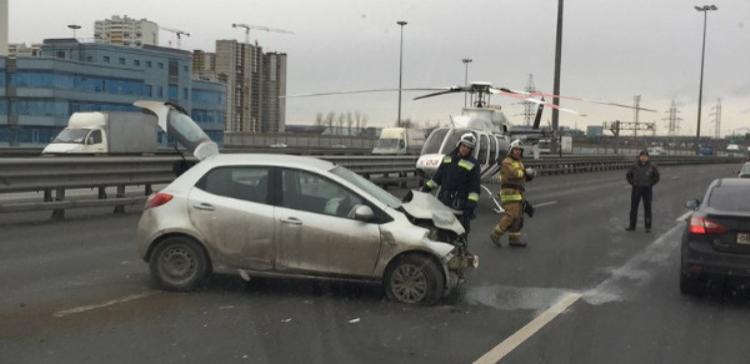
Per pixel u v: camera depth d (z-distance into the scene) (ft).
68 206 42.22
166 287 23.53
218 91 290.97
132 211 46.62
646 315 22.35
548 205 62.18
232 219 22.93
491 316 21.70
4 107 233.35
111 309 21.29
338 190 22.89
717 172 154.61
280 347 17.97
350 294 23.65
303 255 22.66
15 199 46.88
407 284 22.50
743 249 23.45
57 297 22.71
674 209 61.05
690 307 23.57
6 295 22.91
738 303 24.23
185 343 18.12
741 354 18.28
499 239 37.88
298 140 254.27
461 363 17.10
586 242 39.17
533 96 69.00
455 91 62.49
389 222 22.47
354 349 17.98
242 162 23.52
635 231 44.78
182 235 23.34
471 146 29.96
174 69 272.10
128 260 29.19
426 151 53.57
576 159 135.03
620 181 104.68
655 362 17.52
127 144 92.58
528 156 89.86
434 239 22.76
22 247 32.24
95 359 16.76
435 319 21.04
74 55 258.16
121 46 260.21
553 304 23.56
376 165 74.90
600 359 17.67
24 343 17.90
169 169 50.55
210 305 21.91
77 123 90.99
